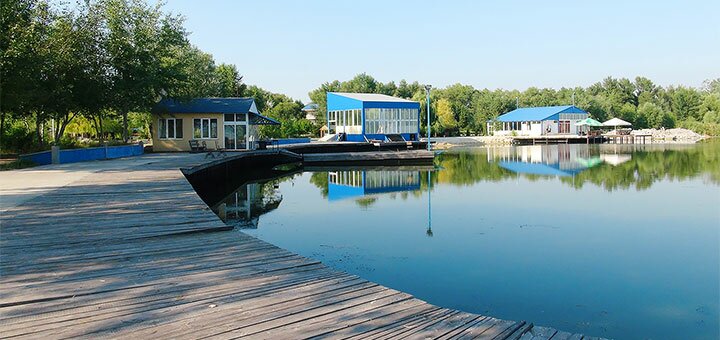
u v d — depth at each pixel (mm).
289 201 18375
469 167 32188
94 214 9812
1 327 4363
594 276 8672
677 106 88938
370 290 5477
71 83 26844
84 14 27656
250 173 30734
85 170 19328
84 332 4262
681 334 6332
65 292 5301
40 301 5043
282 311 4809
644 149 47969
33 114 30531
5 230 8383
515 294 7758
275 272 6117
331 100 49656
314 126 66250
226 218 14906
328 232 12516
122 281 5703
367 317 4691
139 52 29578
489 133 73062
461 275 8727
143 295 5234
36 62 22781
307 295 5281
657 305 7289
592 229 12625
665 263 9469
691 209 15516
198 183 21938
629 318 6832
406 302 5129
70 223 8953
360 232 12469
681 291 7891
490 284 8234
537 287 8086
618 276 8656
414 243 11188
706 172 26391
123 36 28953
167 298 5145
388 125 46312
